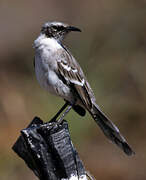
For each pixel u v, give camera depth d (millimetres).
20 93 16266
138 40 17188
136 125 15156
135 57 16609
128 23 17547
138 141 14789
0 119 14992
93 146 14047
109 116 15156
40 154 5996
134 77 15906
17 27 20203
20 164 12594
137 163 13836
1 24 20141
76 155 6094
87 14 18812
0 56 19109
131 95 15594
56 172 6004
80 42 17391
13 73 18422
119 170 13570
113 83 15680
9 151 13047
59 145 5996
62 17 19953
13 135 14289
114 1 18250
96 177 13438
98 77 15711
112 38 17375
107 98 15336
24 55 19312
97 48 17234
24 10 20578
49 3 20578
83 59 16828
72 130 13625
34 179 12305
